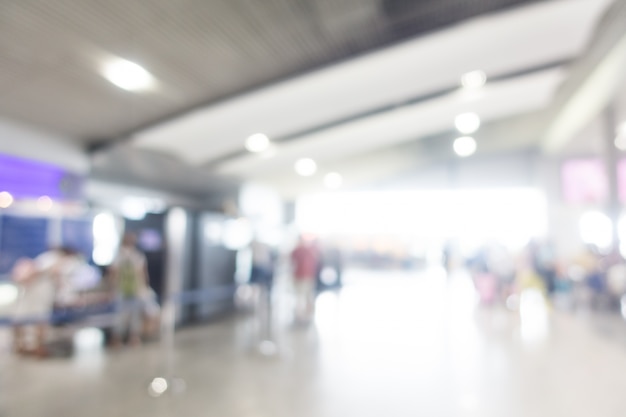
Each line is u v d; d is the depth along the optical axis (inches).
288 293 358.0
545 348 184.9
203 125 259.4
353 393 130.6
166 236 238.1
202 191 371.9
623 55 214.7
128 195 306.8
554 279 329.4
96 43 153.6
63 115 216.7
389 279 510.9
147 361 169.8
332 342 199.3
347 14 158.6
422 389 133.9
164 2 135.2
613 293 282.2
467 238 552.7
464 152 505.7
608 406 119.0
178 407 119.9
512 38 210.4
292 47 178.7
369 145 398.0
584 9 182.1
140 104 211.5
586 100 303.4
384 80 244.7
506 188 532.4
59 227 250.8
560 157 468.4
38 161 227.9
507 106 344.5
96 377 148.3
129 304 188.7
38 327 180.4
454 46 210.2
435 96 292.0
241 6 142.9
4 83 177.2
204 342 203.0
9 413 116.8
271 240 398.3
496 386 136.3
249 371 154.3
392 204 602.2
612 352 177.0
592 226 448.5
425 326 235.9
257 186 451.2
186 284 248.8
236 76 196.7
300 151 372.8
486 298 310.5
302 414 114.7
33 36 144.9
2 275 216.2
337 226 626.2
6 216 223.3
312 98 254.8
